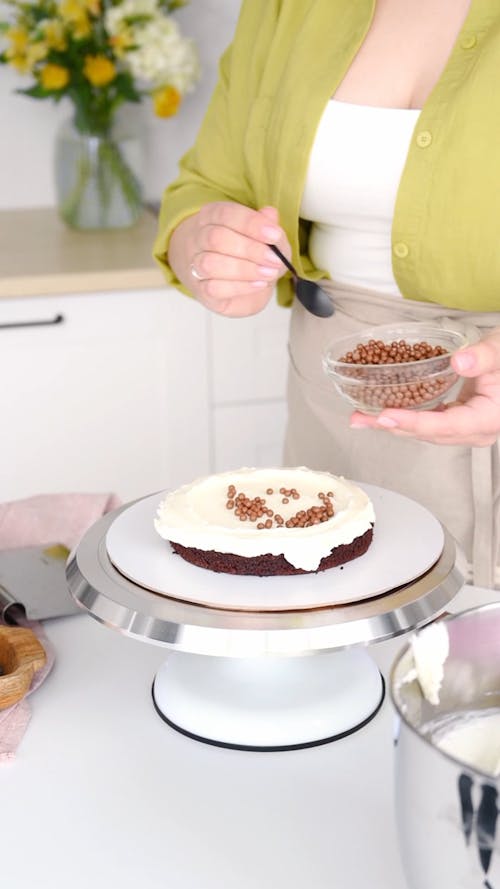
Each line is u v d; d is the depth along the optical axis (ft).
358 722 2.85
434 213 3.79
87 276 6.98
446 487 4.20
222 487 3.28
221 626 2.61
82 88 7.60
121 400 7.38
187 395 7.50
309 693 2.85
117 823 2.50
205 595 2.74
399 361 3.52
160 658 3.21
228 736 2.77
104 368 7.27
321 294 4.21
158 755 2.75
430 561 2.93
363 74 4.02
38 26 7.48
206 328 7.37
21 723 2.85
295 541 2.83
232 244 3.83
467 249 3.79
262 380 7.62
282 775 2.67
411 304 4.11
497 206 3.69
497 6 3.68
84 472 7.48
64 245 7.65
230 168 4.73
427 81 3.93
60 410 7.29
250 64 4.55
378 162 3.96
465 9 3.86
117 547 3.05
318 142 4.07
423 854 1.90
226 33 8.59
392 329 3.86
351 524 2.93
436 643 2.14
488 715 2.20
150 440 7.54
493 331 3.49
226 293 3.91
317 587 2.79
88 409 7.34
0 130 8.50
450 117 3.68
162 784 2.64
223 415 7.63
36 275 6.91
